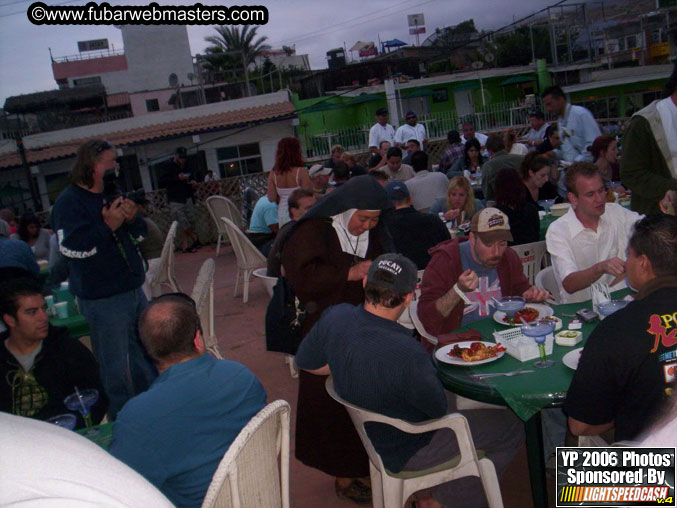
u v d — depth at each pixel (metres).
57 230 3.40
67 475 0.86
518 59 33.12
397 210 4.36
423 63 31.66
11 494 0.81
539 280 3.68
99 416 2.86
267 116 22.75
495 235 3.04
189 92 24.83
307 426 3.02
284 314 3.11
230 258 10.30
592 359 1.86
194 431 1.89
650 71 27.42
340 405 2.92
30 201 21.03
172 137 21.23
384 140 12.41
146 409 1.88
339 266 3.05
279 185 6.87
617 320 1.83
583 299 3.44
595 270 3.07
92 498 0.85
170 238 5.93
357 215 3.01
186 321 2.03
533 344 2.50
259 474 1.88
